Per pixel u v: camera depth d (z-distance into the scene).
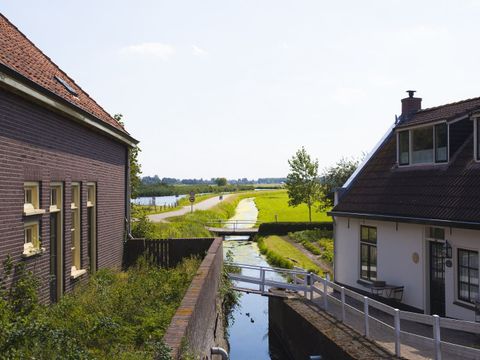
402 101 17.67
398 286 13.34
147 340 6.10
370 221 14.62
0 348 4.77
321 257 25.92
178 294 8.96
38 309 6.87
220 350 9.41
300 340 12.54
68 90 11.27
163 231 22.88
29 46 11.47
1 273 7.02
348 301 14.62
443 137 13.17
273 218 51.66
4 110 7.16
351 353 9.16
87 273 11.41
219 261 14.02
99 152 12.59
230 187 143.62
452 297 11.41
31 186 8.34
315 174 46.62
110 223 13.86
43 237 8.65
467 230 10.94
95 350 5.73
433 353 9.25
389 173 15.30
